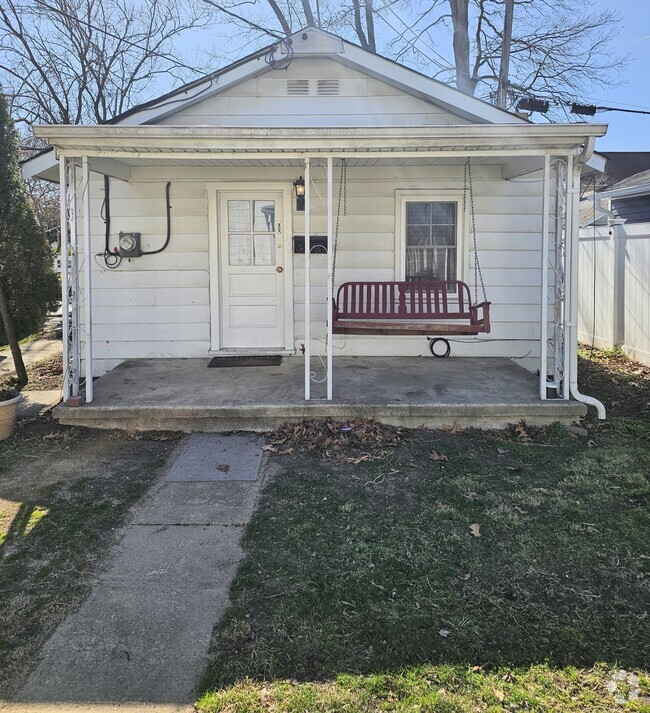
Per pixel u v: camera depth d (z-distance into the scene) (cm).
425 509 391
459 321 744
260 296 759
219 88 683
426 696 232
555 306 579
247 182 734
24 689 239
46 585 311
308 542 351
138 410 546
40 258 723
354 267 746
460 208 736
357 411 541
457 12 1496
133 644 264
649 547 342
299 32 669
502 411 545
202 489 427
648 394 689
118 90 1777
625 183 1377
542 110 705
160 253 742
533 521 374
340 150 530
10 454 500
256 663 251
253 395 577
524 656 254
